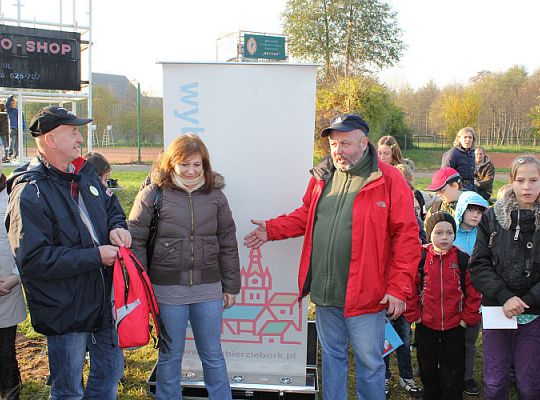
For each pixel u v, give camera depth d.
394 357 4.48
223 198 3.04
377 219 2.85
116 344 2.81
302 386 3.46
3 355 3.04
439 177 4.45
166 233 2.89
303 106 3.27
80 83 11.99
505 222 2.90
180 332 2.97
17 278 2.92
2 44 11.06
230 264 3.11
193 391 3.50
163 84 3.30
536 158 2.87
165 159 2.91
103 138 30.67
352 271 2.87
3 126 11.77
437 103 38.41
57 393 2.68
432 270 3.42
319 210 3.02
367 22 32.16
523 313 2.87
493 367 2.93
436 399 3.52
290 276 3.44
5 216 2.70
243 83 3.28
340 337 3.05
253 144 3.32
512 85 40.66
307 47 32.84
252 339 3.52
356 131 2.84
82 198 2.69
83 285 2.57
